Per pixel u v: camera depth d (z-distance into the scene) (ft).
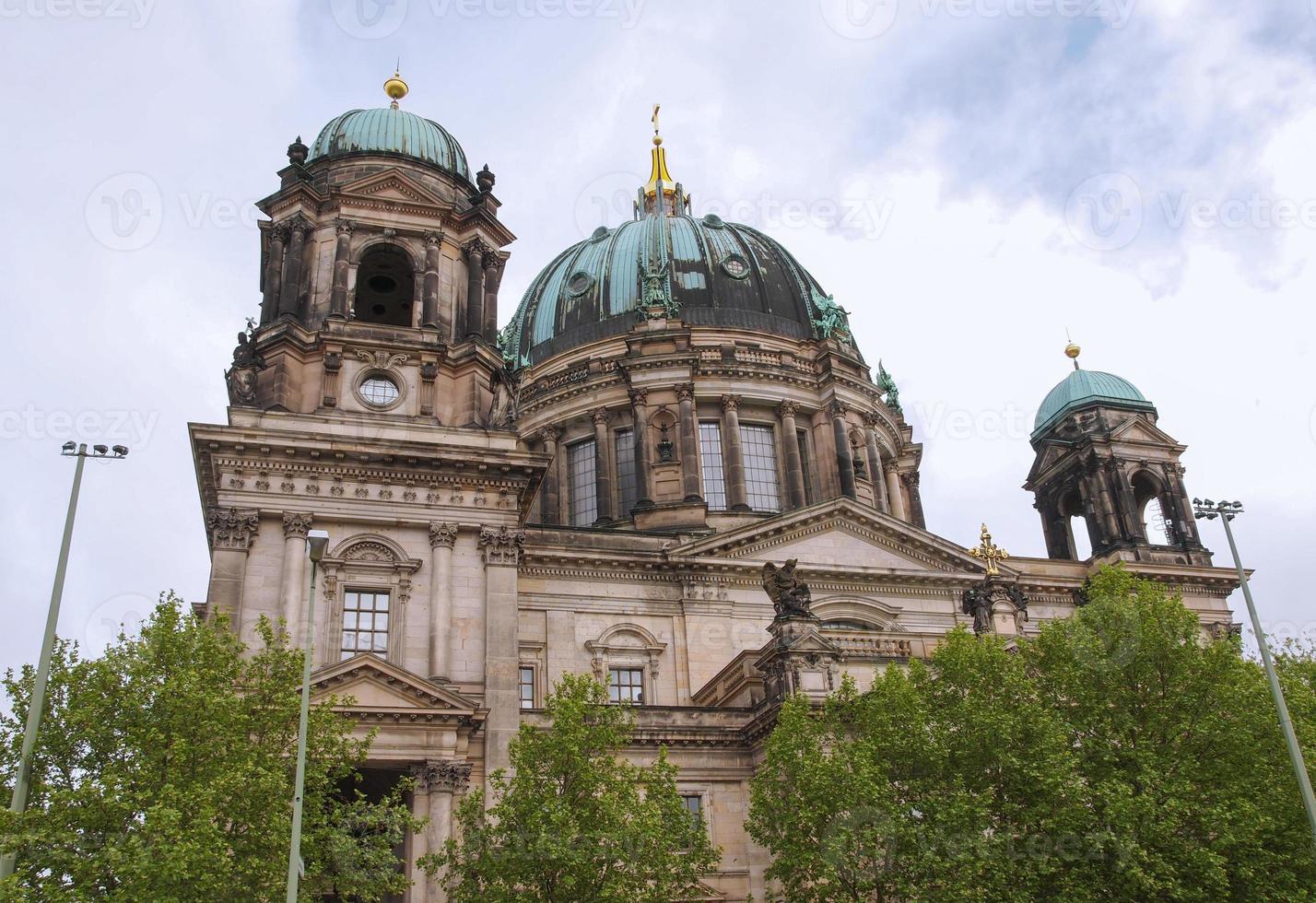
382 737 166.81
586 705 155.33
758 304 309.22
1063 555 289.12
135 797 124.98
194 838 122.52
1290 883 155.02
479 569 185.88
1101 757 164.35
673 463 276.00
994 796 164.25
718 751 199.62
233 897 126.93
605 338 300.20
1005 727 161.68
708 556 231.50
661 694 220.64
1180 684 170.09
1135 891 152.97
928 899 150.92
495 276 213.87
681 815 151.53
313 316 200.54
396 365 197.06
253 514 177.58
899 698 167.63
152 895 119.24
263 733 140.67
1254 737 165.48
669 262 311.27
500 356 206.39
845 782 156.46
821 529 241.14
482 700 176.86
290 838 126.11
